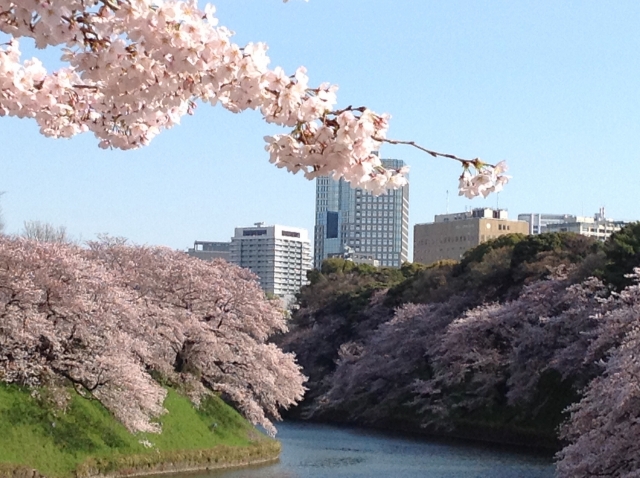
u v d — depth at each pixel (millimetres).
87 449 28453
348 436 50062
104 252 41250
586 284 42125
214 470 33125
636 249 41844
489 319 48438
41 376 29281
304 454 40094
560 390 43906
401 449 42500
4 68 7723
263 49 6297
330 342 72000
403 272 85750
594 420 24672
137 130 8422
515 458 38562
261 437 39531
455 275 64938
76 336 30250
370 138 6406
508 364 47188
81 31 6492
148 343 35406
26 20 6281
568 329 43125
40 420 27938
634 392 23000
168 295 40812
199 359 40125
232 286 43281
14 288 28141
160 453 31391
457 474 33250
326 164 6461
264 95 6293
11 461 25406
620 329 31156
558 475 24078
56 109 8031
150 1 6195
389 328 61125
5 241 30906
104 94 7145
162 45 6195
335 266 89062
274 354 43031
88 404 30594
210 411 38281
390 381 59000
